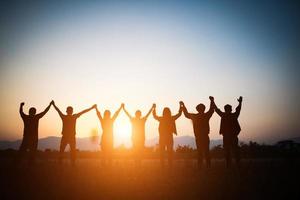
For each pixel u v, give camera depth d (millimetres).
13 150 23453
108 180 8492
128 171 10766
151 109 11906
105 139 12102
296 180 8070
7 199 5934
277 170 10555
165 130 10891
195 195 6270
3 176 9242
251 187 7066
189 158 20406
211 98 10672
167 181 8242
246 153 22422
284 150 22547
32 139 11188
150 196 6215
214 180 8328
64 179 8680
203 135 10398
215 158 21297
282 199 5754
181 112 11062
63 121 11633
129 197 6125
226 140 10297
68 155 25531
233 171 10172
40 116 11453
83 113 11969
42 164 13656
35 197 6137
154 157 22734
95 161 17703
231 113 10438
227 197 6012
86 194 6445
